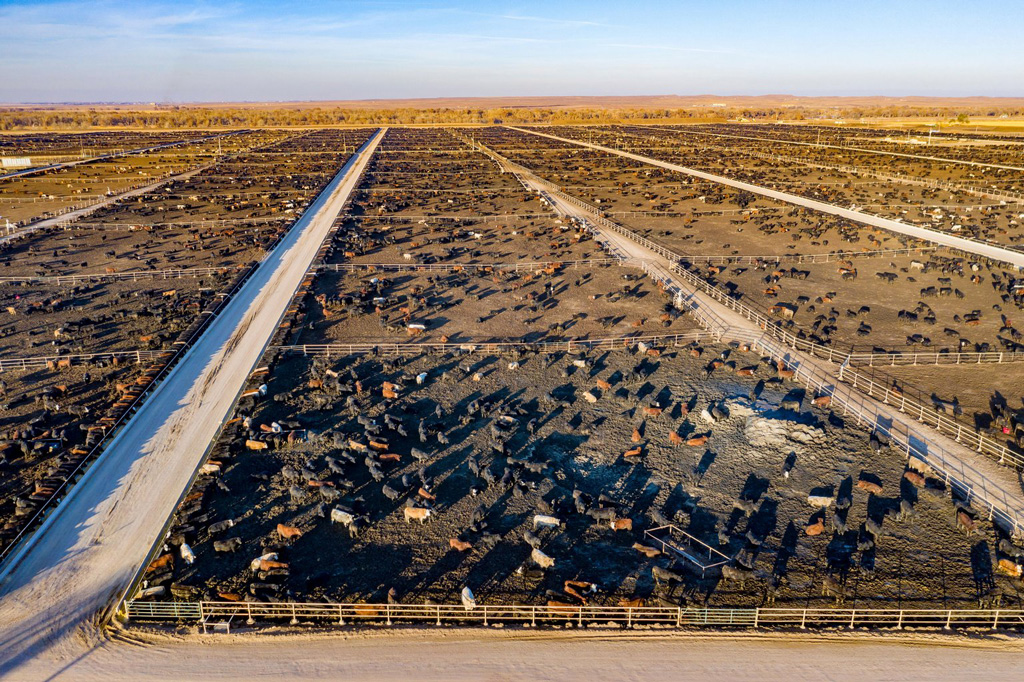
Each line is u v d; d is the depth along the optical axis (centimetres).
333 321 6016
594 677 2375
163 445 3916
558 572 2920
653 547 3044
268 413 4294
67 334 5650
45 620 2636
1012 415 4141
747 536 3092
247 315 6150
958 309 6194
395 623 2650
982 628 2575
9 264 7981
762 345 5319
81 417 4244
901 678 2353
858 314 6066
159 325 5862
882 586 2798
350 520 3209
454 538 3116
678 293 6494
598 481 3588
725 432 4038
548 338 5584
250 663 2444
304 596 2773
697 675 2380
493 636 2575
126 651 2498
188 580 2873
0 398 4500
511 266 7838
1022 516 3203
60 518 3247
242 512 3319
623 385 4691
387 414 4222
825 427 4038
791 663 2428
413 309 6338
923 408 4241
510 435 4019
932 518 3209
